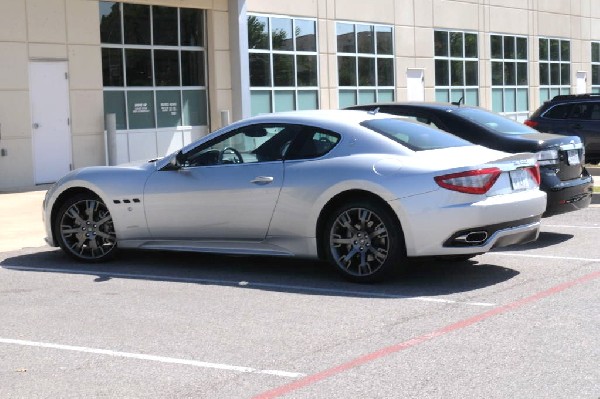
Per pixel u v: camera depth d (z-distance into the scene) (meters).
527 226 8.15
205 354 5.91
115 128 18.14
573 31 35.12
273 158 8.47
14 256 10.03
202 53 20.50
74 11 17.58
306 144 8.38
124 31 18.72
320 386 5.19
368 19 24.75
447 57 28.11
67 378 5.46
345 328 6.51
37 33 16.98
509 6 31.08
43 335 6.49
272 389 5.16
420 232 7.67
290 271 8.82
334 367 5.55
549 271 8.54
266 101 21.80
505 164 7.97
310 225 8.18
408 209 7.67
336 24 23.72
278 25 22.06
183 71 20.08
